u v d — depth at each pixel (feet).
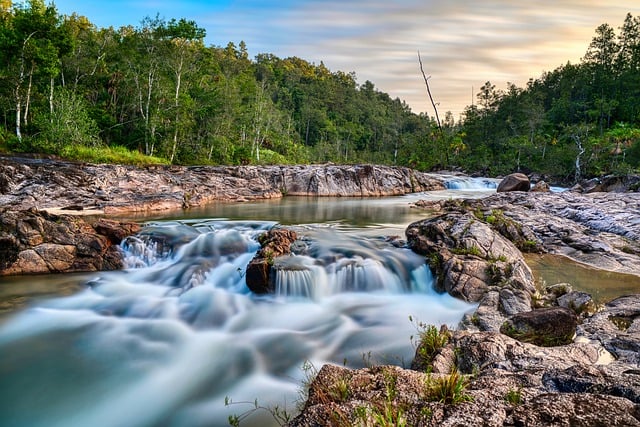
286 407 18.98
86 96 144.05
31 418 18.61
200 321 29.14
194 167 100.07
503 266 32.12
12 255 36.73
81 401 19.89
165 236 43.14
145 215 68.39
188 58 142.00
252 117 185.16
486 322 24.30
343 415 11.40
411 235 42.47
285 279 32.78
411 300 32.48
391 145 354.33
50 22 104.78
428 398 12.35
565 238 48.06
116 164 92.22
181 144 144.15
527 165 200.75
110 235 42.19
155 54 135.03
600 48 260.01
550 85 321.52
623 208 62.80
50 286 34.53
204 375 22.26
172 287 34.99
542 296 29.50
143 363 23.53
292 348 25.21
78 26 190.08
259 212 74.18
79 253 38.73
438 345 20.27
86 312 30.32
